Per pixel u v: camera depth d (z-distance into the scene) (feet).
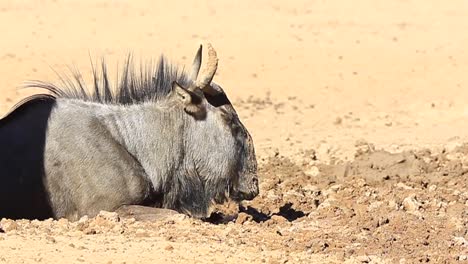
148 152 155.43
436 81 316.81
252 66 334.03
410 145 230.27
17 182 151.53
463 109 286.66
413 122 271.28
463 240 144.25
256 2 435.94
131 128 155.33
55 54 339.16
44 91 299.38
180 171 157.07
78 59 334.03
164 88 159.12
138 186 153.07
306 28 385.91
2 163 152.15
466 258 135.03
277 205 171.12
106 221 143.64
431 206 165.99
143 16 400.26
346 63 336.90
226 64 335.47
